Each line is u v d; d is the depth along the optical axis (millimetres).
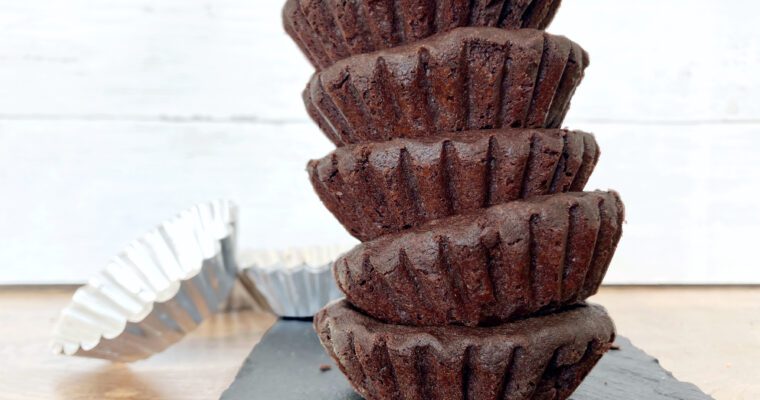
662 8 447
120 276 315
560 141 229
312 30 247
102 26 457
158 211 480
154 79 466
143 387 284
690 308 375
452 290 226
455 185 228
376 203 236
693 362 295
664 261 468
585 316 235
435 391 232
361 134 240
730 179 459
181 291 311
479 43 223
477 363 224
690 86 454
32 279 482
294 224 484
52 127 466
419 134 232
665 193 463
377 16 232
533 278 226
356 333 236
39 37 454
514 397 228
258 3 460
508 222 220
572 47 236
